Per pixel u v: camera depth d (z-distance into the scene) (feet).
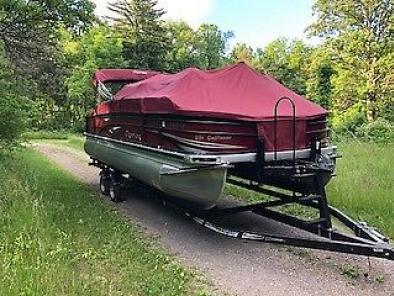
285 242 20.44
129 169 29.66
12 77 45.03
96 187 39.81
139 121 27.96
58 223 25.77
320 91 126.82
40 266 17.29
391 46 109.70
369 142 62.64
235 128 22.53
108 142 33.91
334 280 19.43
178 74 26.04
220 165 21.53
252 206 24.66
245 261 21.65
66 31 45.03
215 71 25.76
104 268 19.84
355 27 115.03
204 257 22.20
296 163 23.40
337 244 18.70
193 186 22.62
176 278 19.12
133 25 157.99
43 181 40.01
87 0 41.55
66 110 125.59
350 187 31.58
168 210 31.07
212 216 24.38
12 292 15.01
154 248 23.40
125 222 27.78
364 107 108.68
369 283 19.13
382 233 24.58
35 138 102.99
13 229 22.22
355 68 112.88
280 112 23.59
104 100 36.96
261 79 25.91
